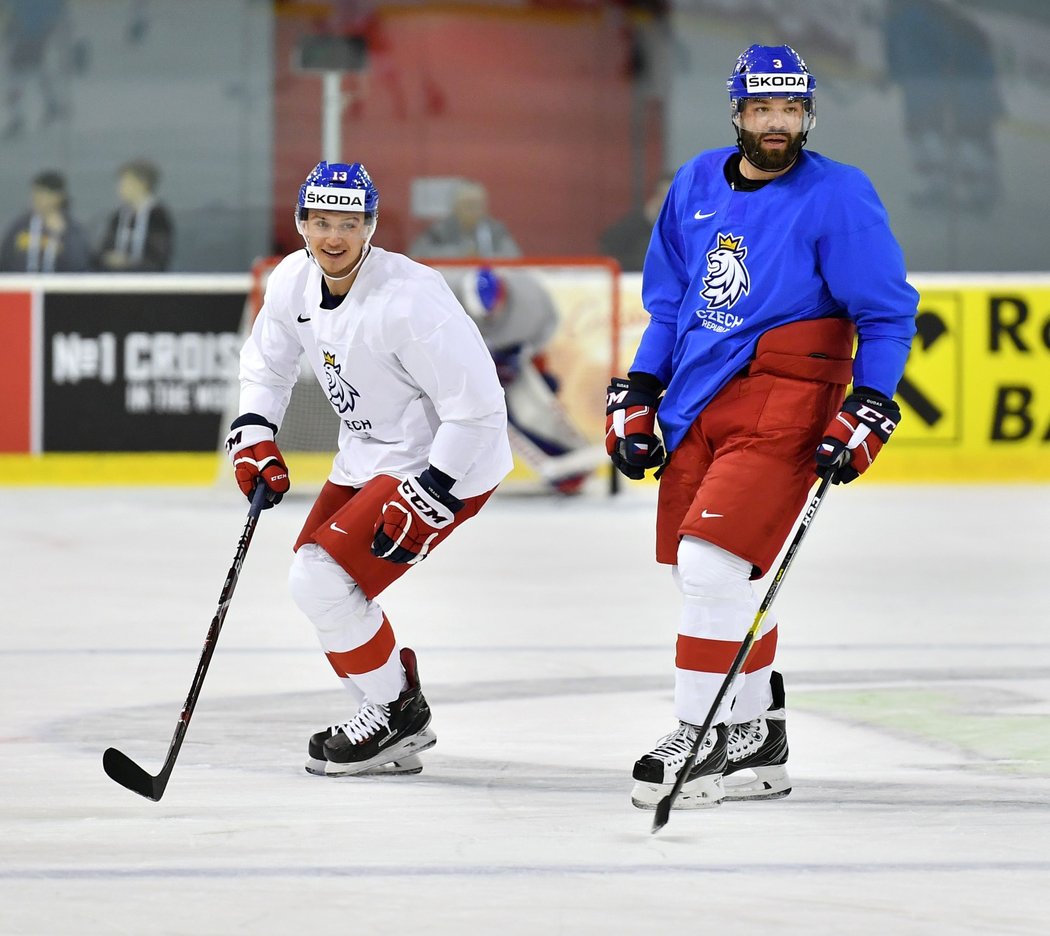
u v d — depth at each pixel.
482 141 37.94
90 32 36.97
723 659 12.49
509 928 9.69
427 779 13.45
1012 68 38.44
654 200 38.28
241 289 36.50
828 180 12.62
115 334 36.28
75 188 37.12
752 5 38.12
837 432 12.41
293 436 35.31
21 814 12.27
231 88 37.25
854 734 14.98
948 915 9.92
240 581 24.19
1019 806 12.52
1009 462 37.72
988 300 37.50
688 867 10.92
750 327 12.78
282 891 10.39
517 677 17.62
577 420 35.31
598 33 38.00
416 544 13.45
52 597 22.80
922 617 21.34
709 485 12.59
